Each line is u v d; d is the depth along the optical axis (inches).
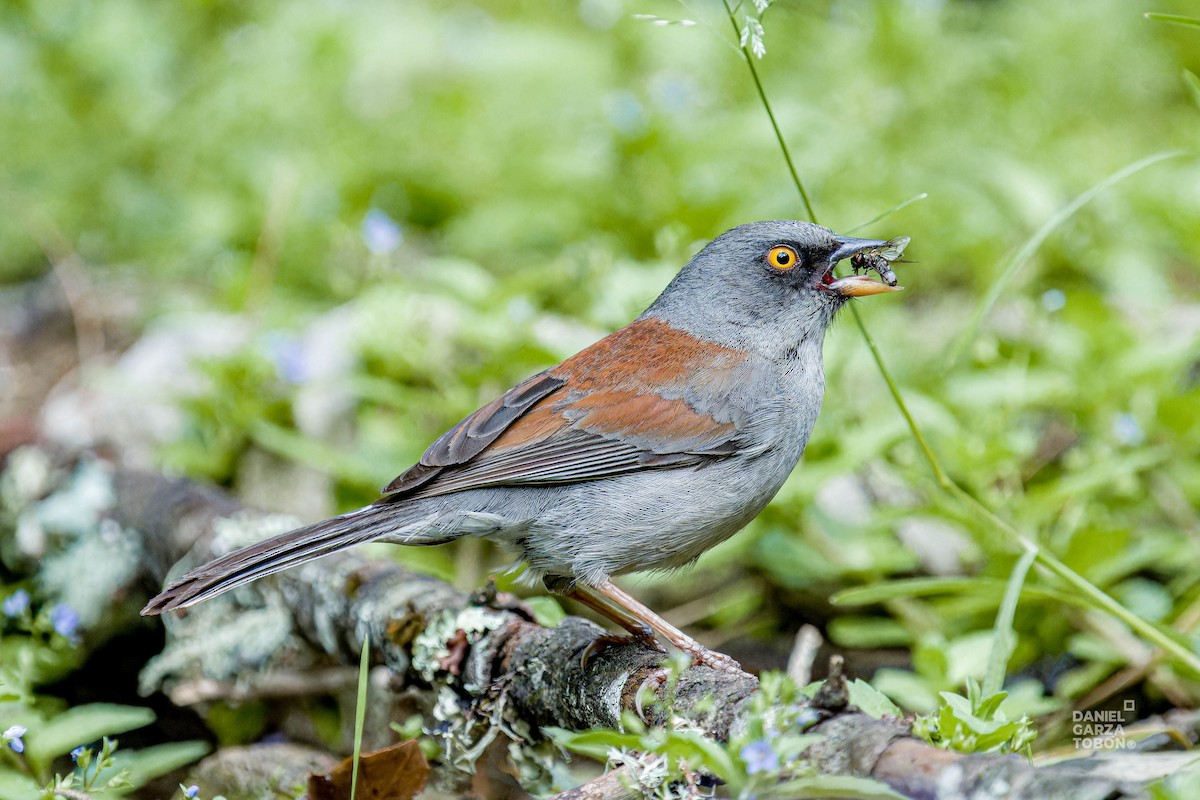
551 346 429.4
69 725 288.4
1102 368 415.8
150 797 345.7
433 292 496.1
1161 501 410.6
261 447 448.8
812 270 334.6
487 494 311.6
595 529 311.6
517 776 302.2
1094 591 301.3
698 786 241.3
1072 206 310.8
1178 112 611.2
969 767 206.5
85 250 632.4
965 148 557.3
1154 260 524.1
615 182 542.0
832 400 434.6
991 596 366.9
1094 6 627.8
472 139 619.2
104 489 418.6
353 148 618.5
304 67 653.3
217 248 598.5
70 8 683.4
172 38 696.4
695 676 270.5
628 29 652.7
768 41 632.4
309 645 358.0
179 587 282.2
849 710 229.3
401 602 324.5
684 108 583.8
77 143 653.3
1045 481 438.3
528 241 562.9
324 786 263.4
